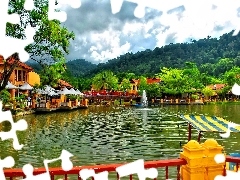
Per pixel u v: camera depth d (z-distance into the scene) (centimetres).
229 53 14988
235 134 1928
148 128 2417
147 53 17738
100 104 5747
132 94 6775
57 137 1981
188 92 6762
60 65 1132
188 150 529
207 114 3797
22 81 3816
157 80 8038
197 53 16925
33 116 3212
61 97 4488
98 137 2008
